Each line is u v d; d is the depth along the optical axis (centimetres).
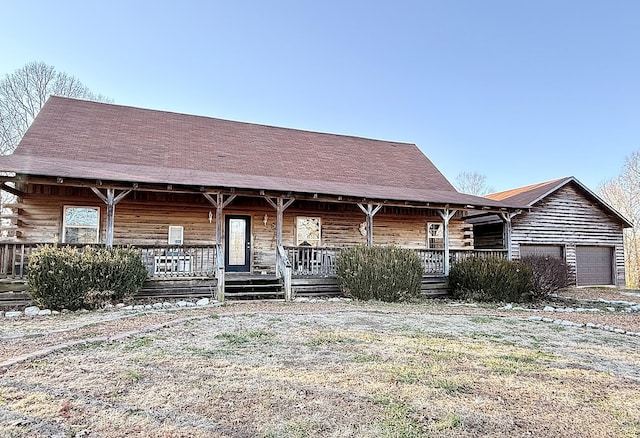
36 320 791
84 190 1265
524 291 1316
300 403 383
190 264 1140
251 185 1186
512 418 365
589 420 365
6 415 346
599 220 1956
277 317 826
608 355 602
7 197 2478
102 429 325
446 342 646
